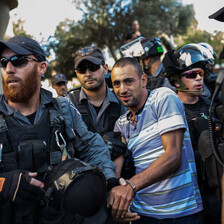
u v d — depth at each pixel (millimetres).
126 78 1927
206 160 2006
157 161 1758
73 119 1897
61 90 4980
